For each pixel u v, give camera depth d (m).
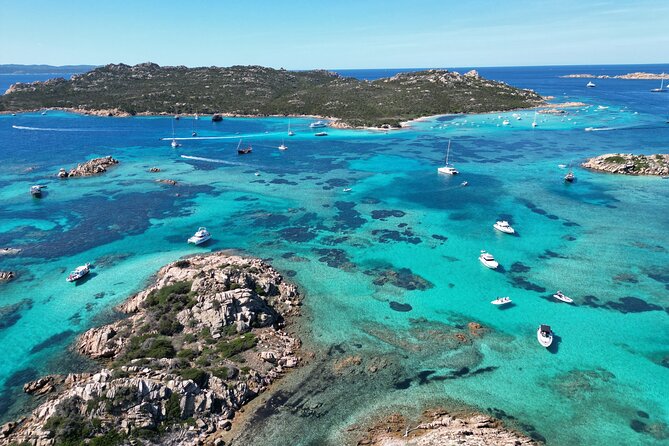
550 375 51.28
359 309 64.75
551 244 85.44
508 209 104.62
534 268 76.44
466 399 47.44
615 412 45.91
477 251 83.19
